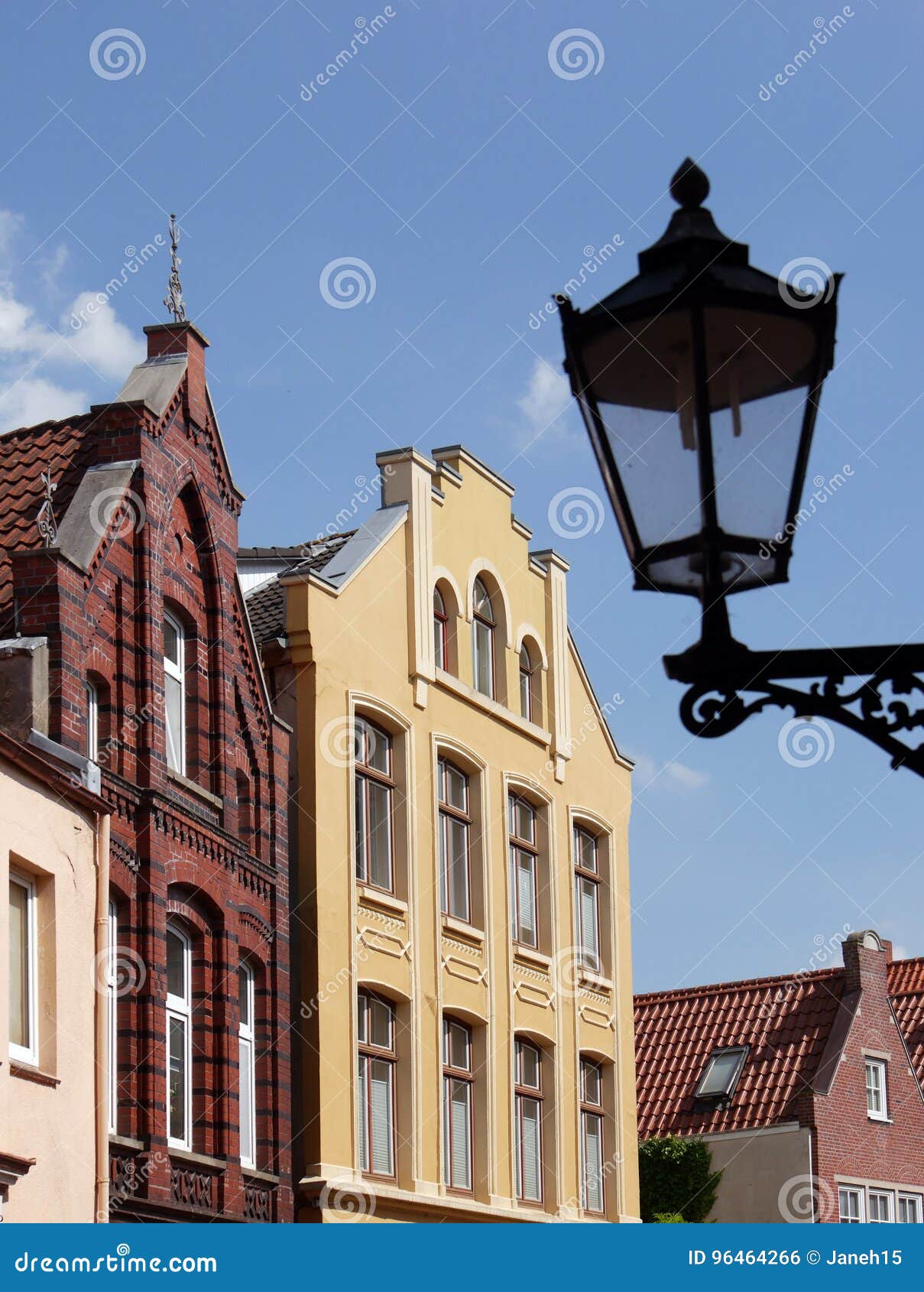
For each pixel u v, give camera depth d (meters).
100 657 17.62
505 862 25.91
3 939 15.13
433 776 24.34
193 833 18.70
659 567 4.80
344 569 23.33
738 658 4.70
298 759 22.02
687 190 4.94
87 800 16.59
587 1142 27.64
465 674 25.56
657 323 4.84
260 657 21.27
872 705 4.62
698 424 4.82
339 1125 21.30
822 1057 34.12
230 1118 18.81
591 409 4.88
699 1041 35.94
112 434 18.77
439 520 25.48
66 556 16.95
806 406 4.81
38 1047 15.70
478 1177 24.41
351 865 22.25
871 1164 33.66
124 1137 16.83
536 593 28.11
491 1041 24.88
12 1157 14.62
